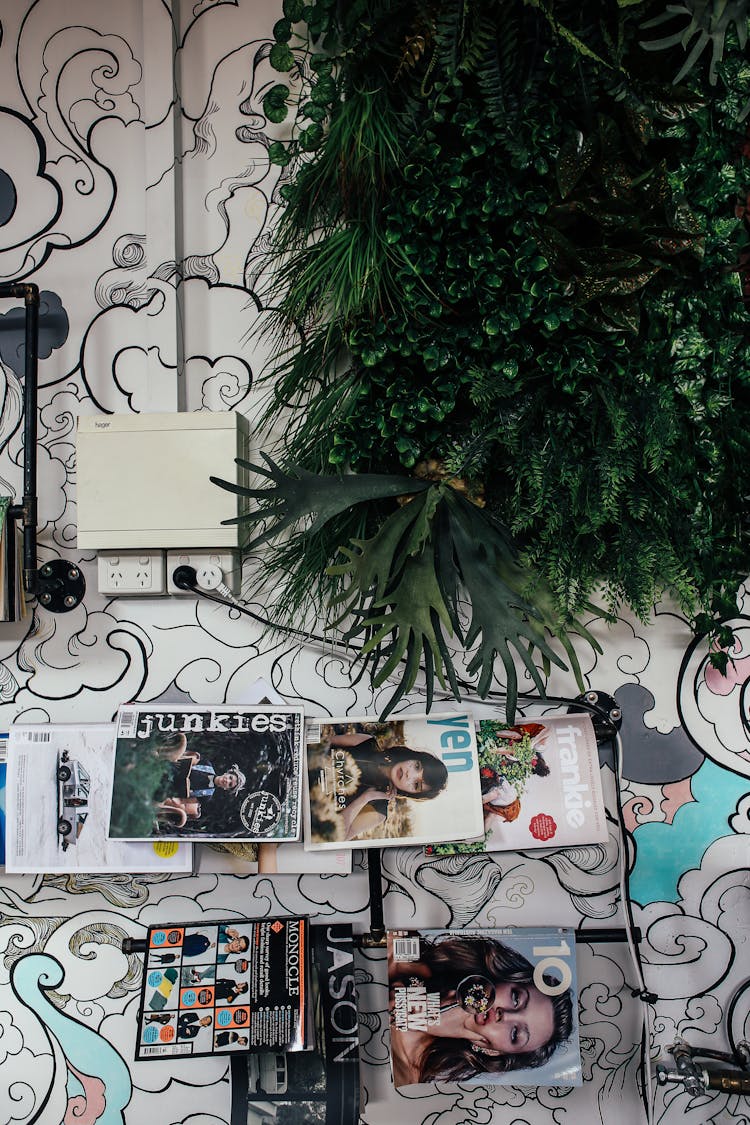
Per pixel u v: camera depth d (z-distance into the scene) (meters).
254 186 1.21
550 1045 1.09
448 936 1.12
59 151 1.24
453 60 0.96
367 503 1.11
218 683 1.19
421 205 0.97
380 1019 1.15
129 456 1.12
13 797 1.15
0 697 1.21
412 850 1.16
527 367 1.04
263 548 1.19
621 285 0.98
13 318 1.25
